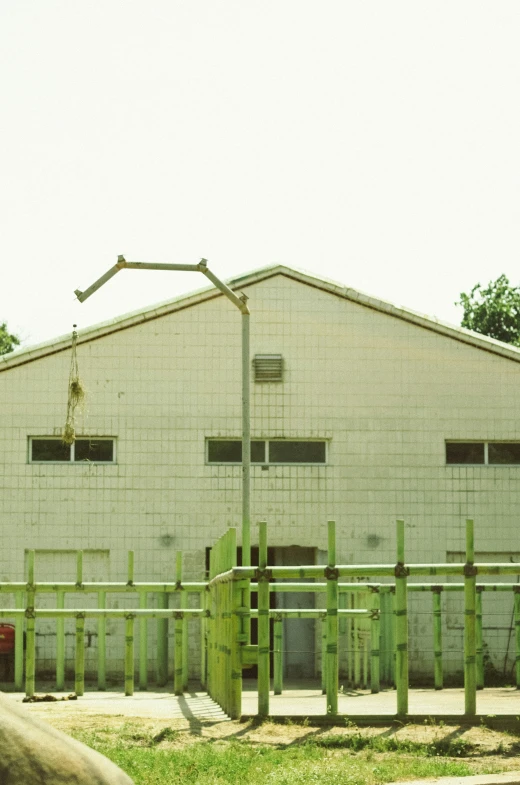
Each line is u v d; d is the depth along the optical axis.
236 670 13.04
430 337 24.67
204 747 10.90
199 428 24.19
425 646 23.73
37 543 23.73
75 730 12.04
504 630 23.95
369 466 24.28
